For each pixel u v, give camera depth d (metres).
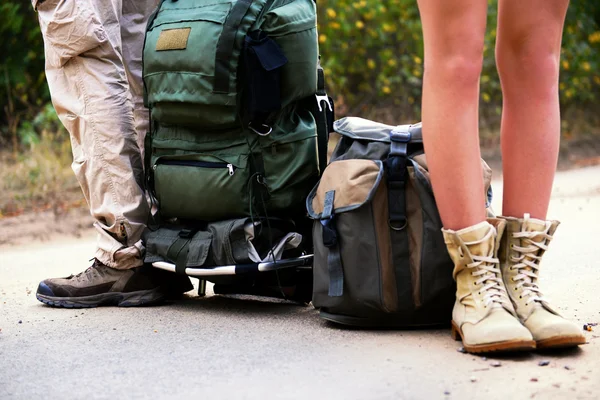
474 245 2.31
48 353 2.45
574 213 5.59
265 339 2.53
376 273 2.51
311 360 2.27
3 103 9.62
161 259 2.98
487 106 11.07
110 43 3.07
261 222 2.80
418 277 2.49
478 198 2.33
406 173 2.50
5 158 8.10
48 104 8.86
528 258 2.41
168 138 2.96
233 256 2.79
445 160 2.30
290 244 2.85
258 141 2.78
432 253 2.47
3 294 3.50
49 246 5.21
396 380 2.07
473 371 2.13
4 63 9.39
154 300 3.11
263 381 2.10
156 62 2.88
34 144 8.11
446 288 2.48
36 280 3.88
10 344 2.58
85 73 3.08
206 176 2.83
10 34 9.35
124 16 3.35
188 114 2.81
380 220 2.51
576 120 11.76
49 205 6.68
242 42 2.69
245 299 3.24
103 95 3.06
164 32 2.87
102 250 3.12
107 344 2.54
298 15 2.75
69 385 2.13
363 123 2.68
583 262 3.71
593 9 12.50
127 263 3.09
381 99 10.39
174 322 2.82
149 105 2.99
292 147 2.79
